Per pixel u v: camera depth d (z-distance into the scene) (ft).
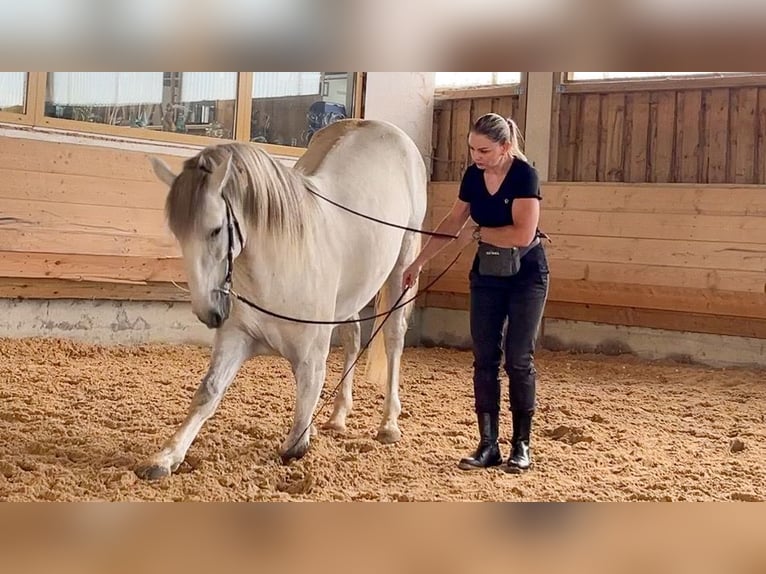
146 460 10.39
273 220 10.32
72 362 18.92
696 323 24.38
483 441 12.03
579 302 26.20
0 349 19.02
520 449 11.92
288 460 11.29
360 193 12.60
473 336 11.97
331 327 11.49
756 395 19.27
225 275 9.64
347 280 12.10
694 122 24.94
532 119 27.43
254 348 11.25
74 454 11.08
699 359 24.43
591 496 10.50
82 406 14.32
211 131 24.03
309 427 11.66
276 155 25.41
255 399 16.19
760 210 22.97
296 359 11.23
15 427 12.44
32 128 19.98
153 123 22.76
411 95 28.94
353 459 11.80
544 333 27.30
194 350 22.54
